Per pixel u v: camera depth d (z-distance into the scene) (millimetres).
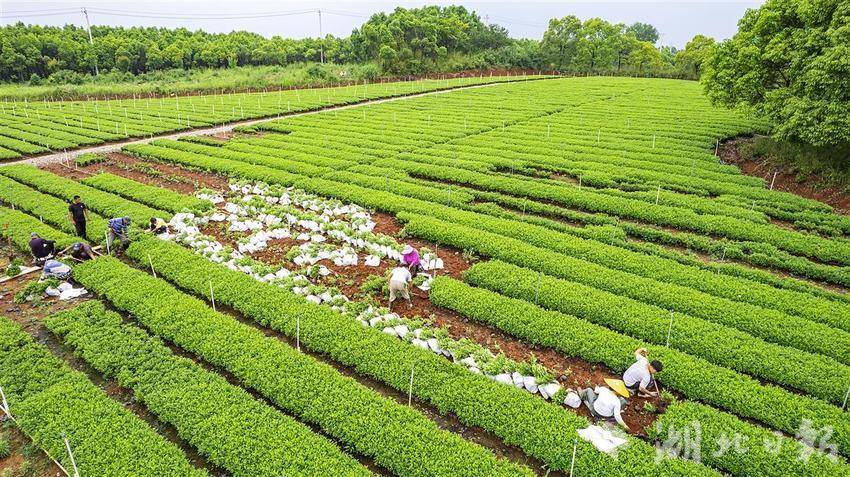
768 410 14062
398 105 66688
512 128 51031
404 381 15078
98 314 18188
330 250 23859
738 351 16312
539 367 15703
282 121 55656
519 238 25422
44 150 42969
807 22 31438
